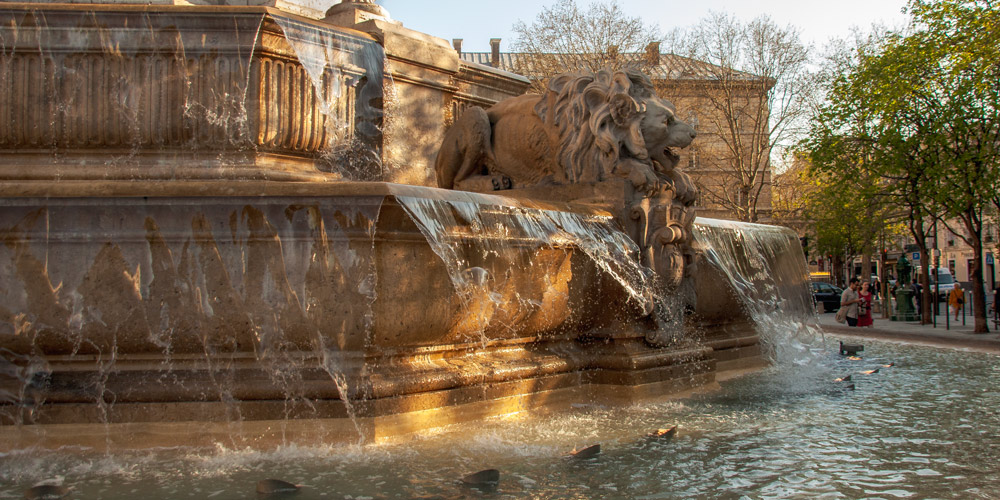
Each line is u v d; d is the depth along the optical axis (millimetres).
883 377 8078
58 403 4438
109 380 4516
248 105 5914
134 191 4328
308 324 4555
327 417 4500
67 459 4098
